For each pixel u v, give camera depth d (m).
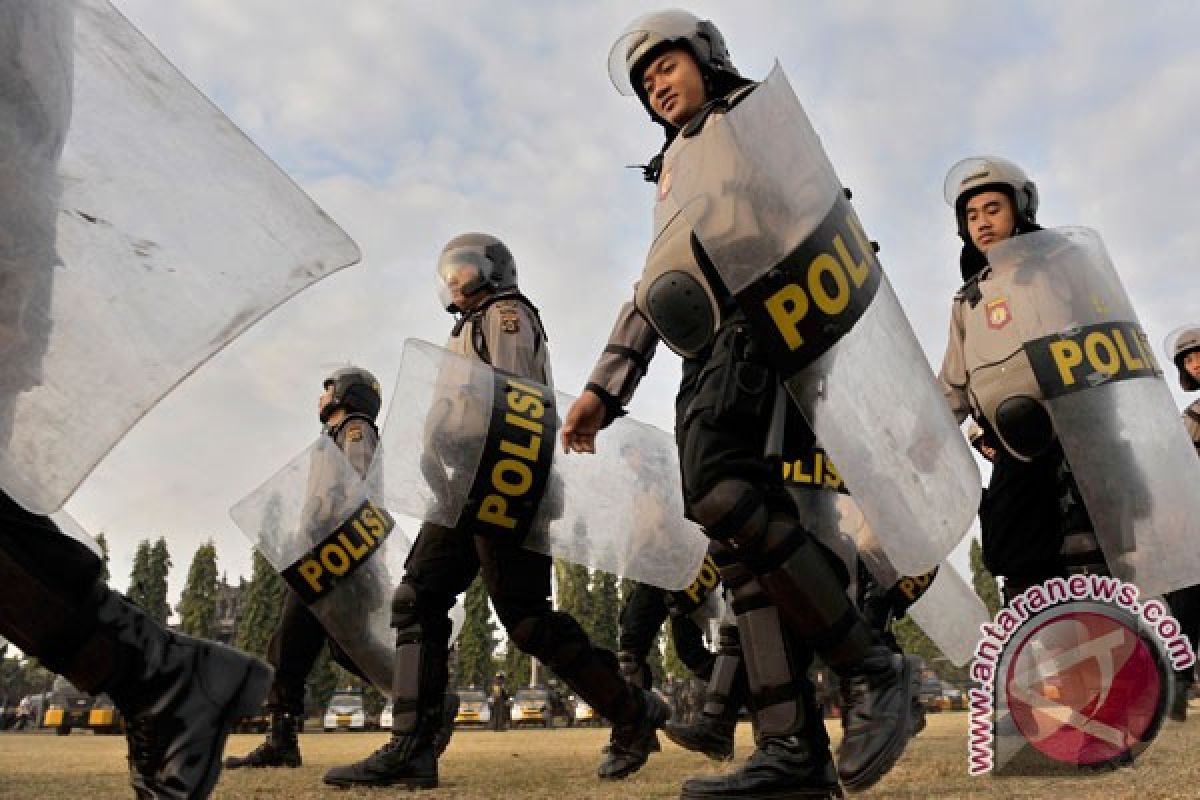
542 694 28.58
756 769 1.87
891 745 1.86
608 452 2.91
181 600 41.34
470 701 29.61
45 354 1.16
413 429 2.78
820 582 1.84
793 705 1.89
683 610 4.64
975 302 3.04
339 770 2.88
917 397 1.89
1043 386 2.73
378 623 3.58
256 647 38.72
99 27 1.23
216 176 1.26
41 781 3.19
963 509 1.93
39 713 25.25
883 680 1.90
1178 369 5.68
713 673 3.73
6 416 1.13
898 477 1.82
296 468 3.60
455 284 3.29
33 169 1.15
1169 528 2.54
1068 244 2.83
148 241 1.22
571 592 47.84
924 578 3.93
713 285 1.93
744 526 1.80
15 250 1.14
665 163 2.17
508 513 2.78
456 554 2.99
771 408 1.85
